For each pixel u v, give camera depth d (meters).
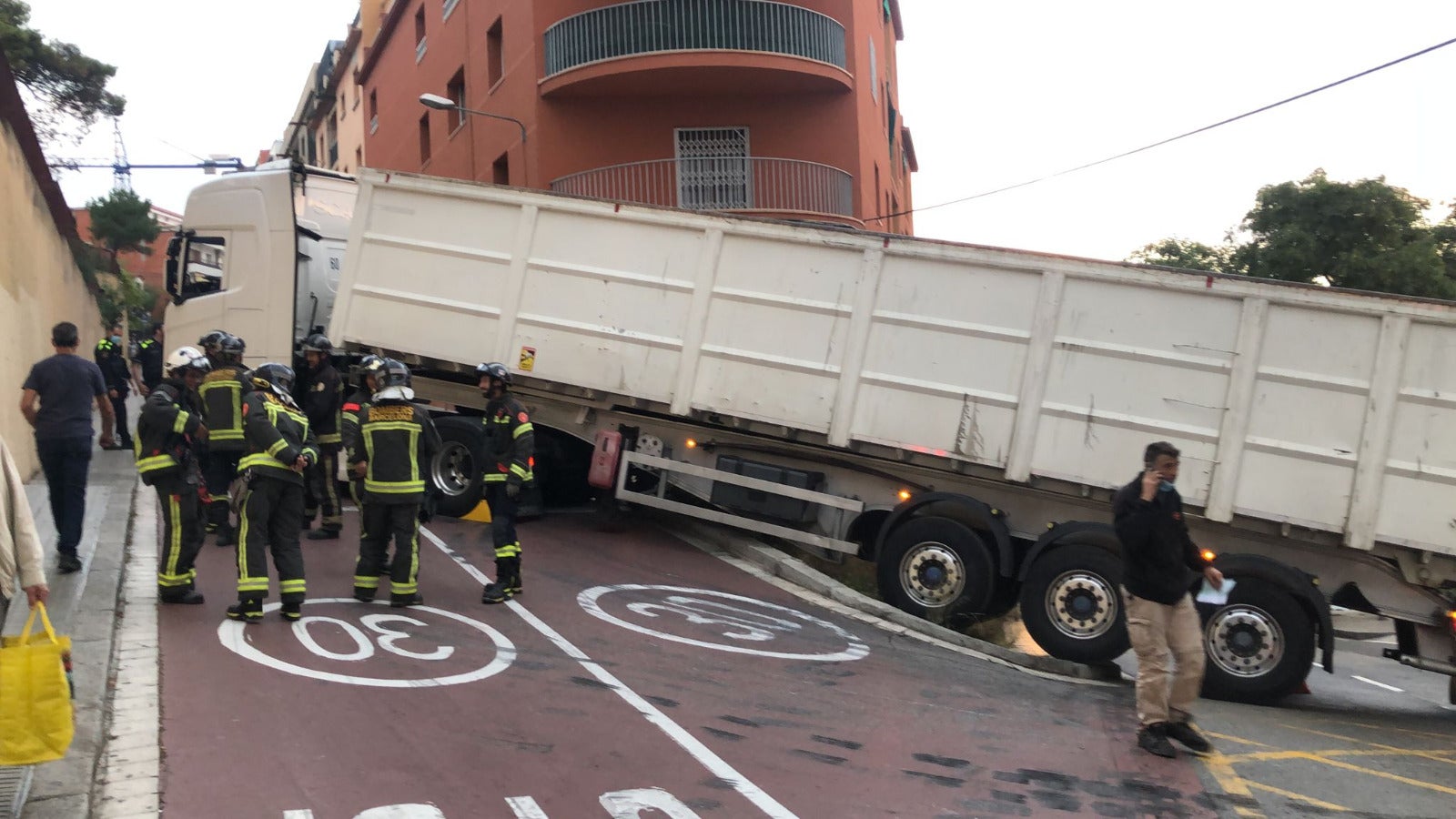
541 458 11.76
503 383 8.72
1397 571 8.48
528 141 21.73
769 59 20.03
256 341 12.18
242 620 7.37
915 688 7.45
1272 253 25.17
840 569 10.87
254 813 4.57
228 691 6.04
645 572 10.10
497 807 4.78
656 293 10.60
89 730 5.29
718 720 6.28
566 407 11.41
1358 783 6.22
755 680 7.19
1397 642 9.15
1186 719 6.52
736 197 21.08
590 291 10.84
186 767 5.01
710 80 20.47
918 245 9.64
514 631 7.76
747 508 10.62
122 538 9.38
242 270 12.34
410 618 7.85
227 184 12.63
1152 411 8.90
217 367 9.28
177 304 12.83
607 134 21.12
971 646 8.97
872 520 10.49
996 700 7.39
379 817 4.58
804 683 7.24
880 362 9.76
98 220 46.41
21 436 11.88
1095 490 9.10
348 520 11.35
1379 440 8.34
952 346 9.53
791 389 10.05
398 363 8.19
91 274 23.98
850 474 10.28
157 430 7.60
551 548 10.67
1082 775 5.89
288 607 7.48
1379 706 10.23
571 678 6.80
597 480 11.03
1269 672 8.41
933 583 9.49
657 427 11.12
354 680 6.38
